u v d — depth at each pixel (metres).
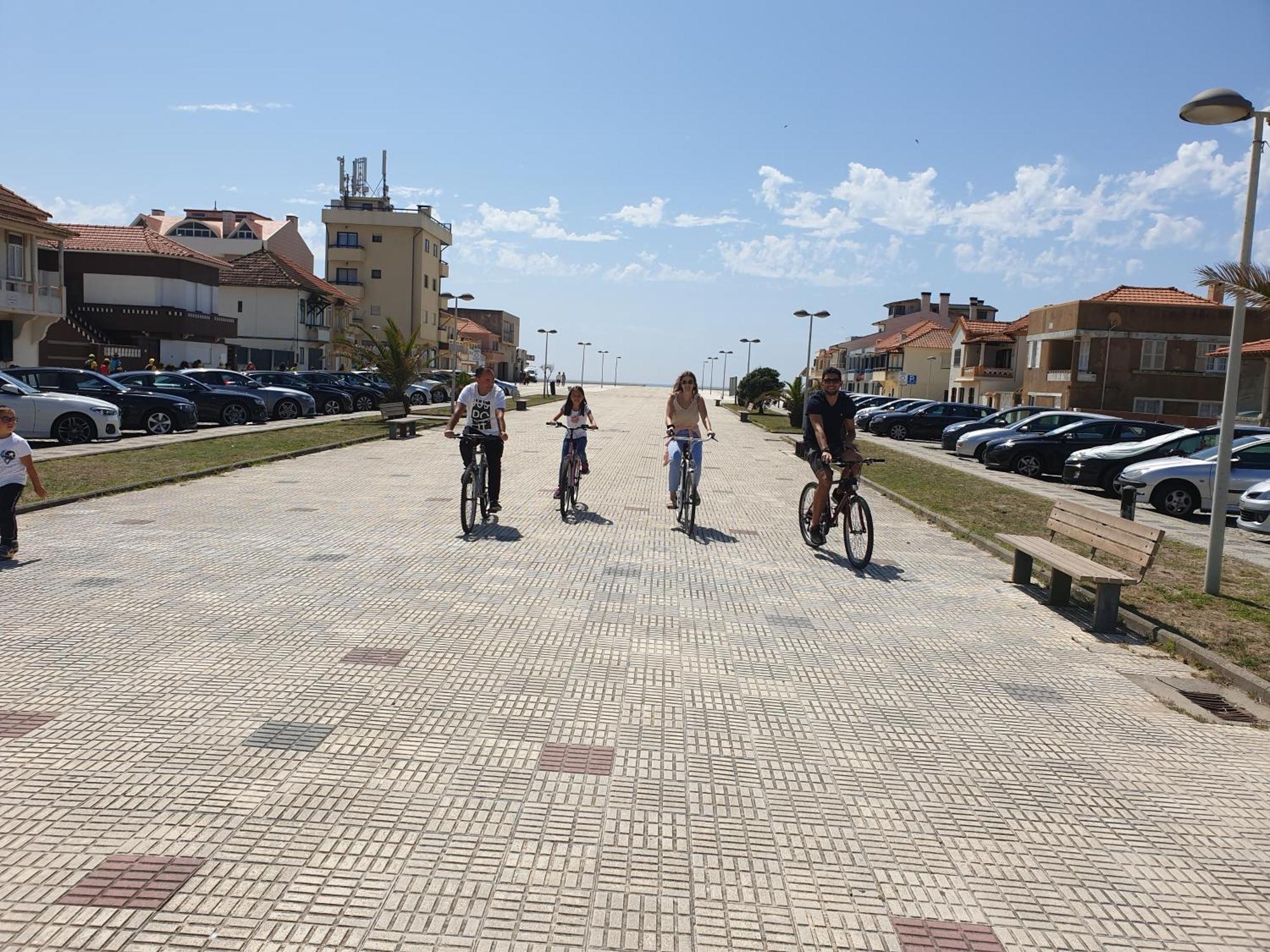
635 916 3.18
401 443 21.75
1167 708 5.61
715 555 9.69
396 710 4.94
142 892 3.17
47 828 3.57
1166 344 41.84
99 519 10.22
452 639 6.24
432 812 3.84
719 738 4.79
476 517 10.53
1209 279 8.31
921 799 4.21
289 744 4.43
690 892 3.35
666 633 6.64
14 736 4.41
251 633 6.17
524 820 3.81
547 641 6.29
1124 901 3.44
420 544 9.48
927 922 3.24
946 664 6.25
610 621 6.89
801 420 34.50
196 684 5.19
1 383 18.45
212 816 3.71
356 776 4.13
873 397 40.88
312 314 61.94
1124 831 4.00
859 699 5.50
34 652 5.63
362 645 6.03
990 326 58.75
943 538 11.45
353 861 3.43
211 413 25.55
